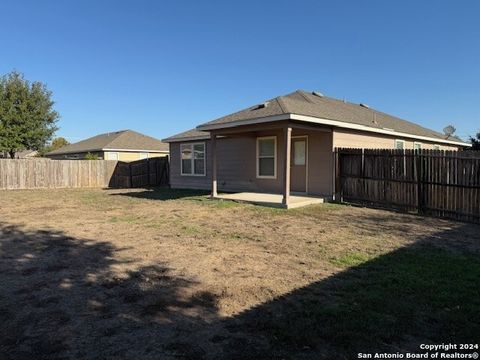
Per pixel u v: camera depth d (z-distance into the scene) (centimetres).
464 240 651
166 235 701
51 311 360
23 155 4184
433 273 459
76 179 2153
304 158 1288
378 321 330
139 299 389
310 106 1198
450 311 350
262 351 283
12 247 614
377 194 1058
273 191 1409
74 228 776
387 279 439
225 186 1625
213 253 569
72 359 275
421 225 796
